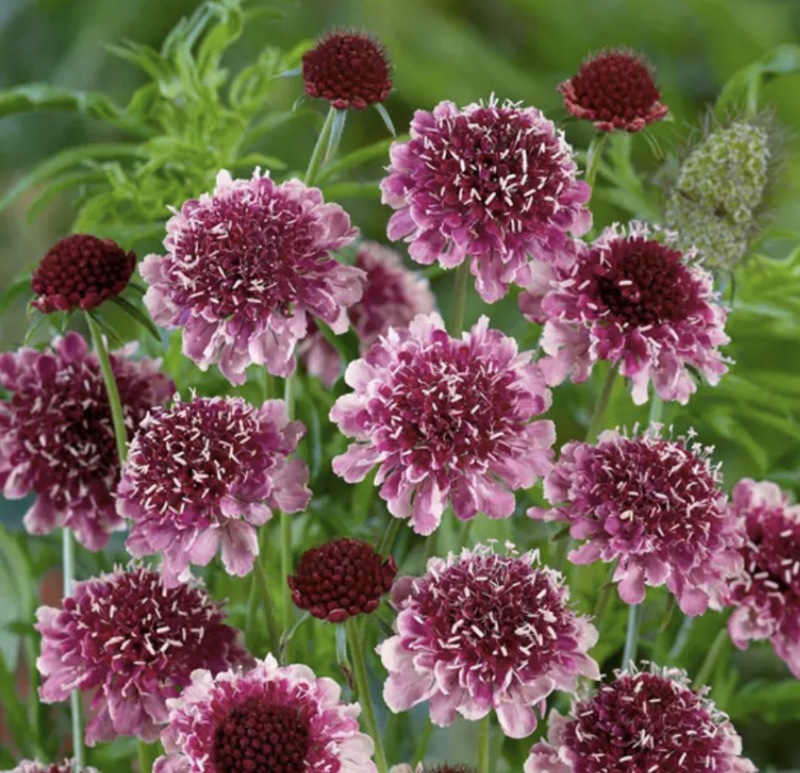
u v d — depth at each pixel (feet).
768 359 3.43
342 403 2.11
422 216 2.13
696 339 2.16
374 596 2.06
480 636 2.02
